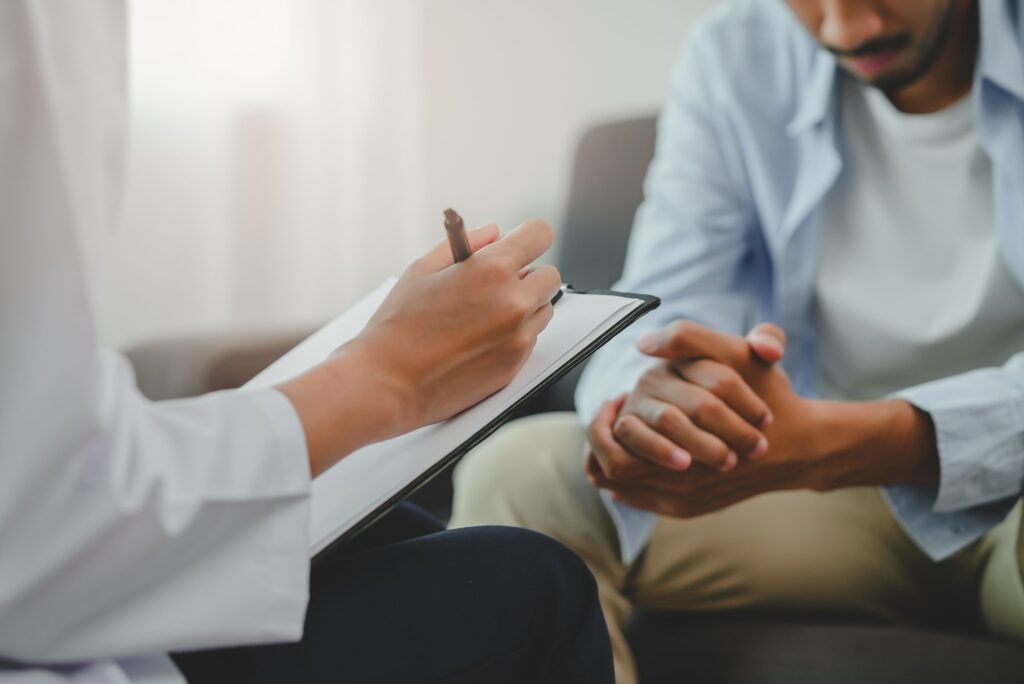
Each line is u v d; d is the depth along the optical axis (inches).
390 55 83.1
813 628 40.2
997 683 34.6
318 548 22.4
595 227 66.3
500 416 24.9
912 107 45.4
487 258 24.7
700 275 51.3
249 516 20.0
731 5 53.7
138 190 78.2
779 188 50.4
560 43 85.4
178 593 19.1
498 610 25.2
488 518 45.8
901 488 41.5
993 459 39.0
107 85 18.6
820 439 38.0
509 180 87.3
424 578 24.8
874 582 44.1
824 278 48.4
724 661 38.8
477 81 85.6
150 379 54.8
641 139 66.4
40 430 17.2
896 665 36.4
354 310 32.2
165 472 18.7
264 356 55.4
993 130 42.3
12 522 17.3
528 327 25.2
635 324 48.3
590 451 40.0
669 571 45.1
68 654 18.3
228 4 78.5
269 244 81.7
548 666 26.8
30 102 17.1
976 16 42.8
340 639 23.4
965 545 42.3
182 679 20.7
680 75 54.8
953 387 39.7
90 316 17.4
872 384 48.2
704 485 38.0
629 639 44.1
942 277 45.6
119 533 18.0
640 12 83.9
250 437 20.3
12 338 17.2
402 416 23.3
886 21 41.1
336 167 83.0
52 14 17.7
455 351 23.9
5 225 17.2
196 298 80.7
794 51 50.5
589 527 45.1
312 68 81.2
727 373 36.8
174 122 78.4
